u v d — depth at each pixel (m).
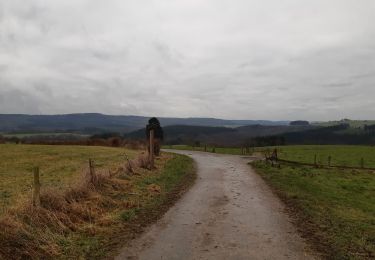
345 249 11.32
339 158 51.62
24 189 18.80
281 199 19.30
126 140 69.62
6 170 28.50
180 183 24.27
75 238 11.80
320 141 196.12
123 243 11.70
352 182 28.94
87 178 17.67
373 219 16.02
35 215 11.92
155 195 19.25
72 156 41.06
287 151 66.06
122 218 14.30
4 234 10.27
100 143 69.56
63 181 21.73
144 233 12.77
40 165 32.22
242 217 15.27
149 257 10.57
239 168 35.44
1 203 14.69
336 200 20.34
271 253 10.94
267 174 30.48
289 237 12.49
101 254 10.71
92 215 14.04
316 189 23.73
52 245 10.79
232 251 11.11
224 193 20.94
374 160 49.31
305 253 10.94
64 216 12.78
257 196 20.11
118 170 23.17
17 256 9.83
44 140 72.19
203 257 10.61
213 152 66.81
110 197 17.09
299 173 32.03
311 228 13.62
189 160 43.69
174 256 10.67
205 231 13.16
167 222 14.26
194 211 16.22
